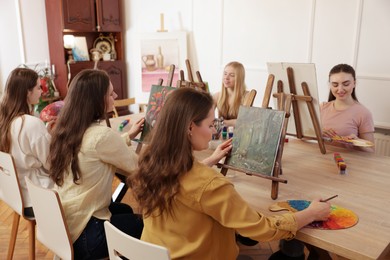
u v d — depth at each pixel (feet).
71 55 15.34
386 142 10.32
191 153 3.61
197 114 3.57
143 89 15.81
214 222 3.70
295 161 6.34
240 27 13.23
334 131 7.50
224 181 3.56
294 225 3.77
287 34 12.13
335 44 11.14
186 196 3.53
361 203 4.60
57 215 4.73
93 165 4.95
